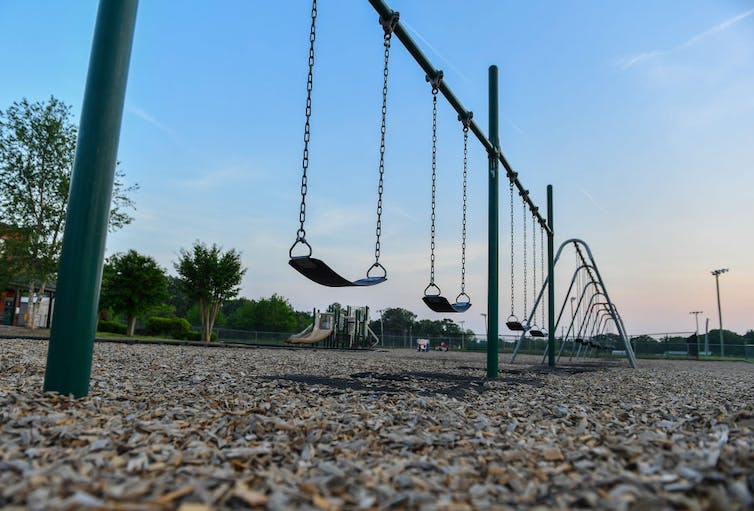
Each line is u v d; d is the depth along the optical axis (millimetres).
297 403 3676
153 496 1594
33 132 20406
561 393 5258
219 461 2104
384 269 4574
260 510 1537
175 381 4984
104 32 3697
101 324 27344
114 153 3699
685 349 31172
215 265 25422
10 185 19922
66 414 2836
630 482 1818
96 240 3578
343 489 1771
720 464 2020
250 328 46188
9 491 1564
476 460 2252
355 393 4418
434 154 5684
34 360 6086
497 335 7211
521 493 1817
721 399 5145
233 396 3926
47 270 20234
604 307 18766
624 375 8680
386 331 55188
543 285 12078
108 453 2100
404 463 2113
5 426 2494
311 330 29797
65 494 1562
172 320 28578
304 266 3932
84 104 3656
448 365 10133
